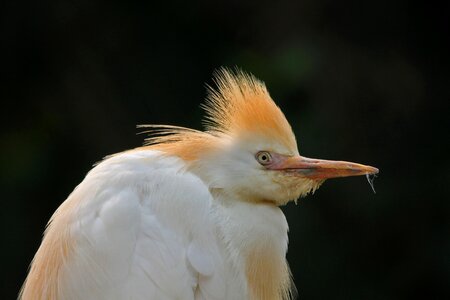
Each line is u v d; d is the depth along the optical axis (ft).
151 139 18.98
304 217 35.83
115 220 16.75
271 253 18.57
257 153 18.48
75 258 16.71
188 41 38.83
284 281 19.52
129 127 38.19
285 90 37.24
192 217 17.26
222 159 18.33
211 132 18.95
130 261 16.63
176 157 18.12
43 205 37.19
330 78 37.76
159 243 16.84
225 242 17.74
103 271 16.56
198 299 17.13
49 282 16.87
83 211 16.99
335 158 36.94
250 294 18.44
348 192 36.37
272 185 18.49
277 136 18.54
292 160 18.53
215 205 17.97
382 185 37.40
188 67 38.63
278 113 18.72
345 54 38.22
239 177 18.31
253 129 18.45
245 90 18.83
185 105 38.27
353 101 37.78
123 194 17.07
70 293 16.62
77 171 37.78
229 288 17.69
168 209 17.19
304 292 35.81
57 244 16.98
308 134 36.73
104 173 17.46
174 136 18.74
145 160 17.80
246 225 18.20
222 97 19.43
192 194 17.46
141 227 16.89
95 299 16.51
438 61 39.17
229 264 17.75
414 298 37.32
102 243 16.62
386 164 37.91
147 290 16.48
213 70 38.40
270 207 18.86
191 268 17.04
